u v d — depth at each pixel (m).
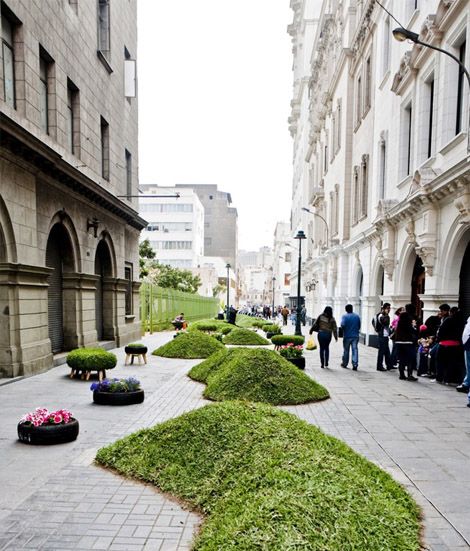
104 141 16.31
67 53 12.45
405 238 13.28
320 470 3.35
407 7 14.08
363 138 19.81
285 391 7.71
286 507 2.73
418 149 12.49
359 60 20.95
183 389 8.74
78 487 4.10
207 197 110.00
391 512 3.00
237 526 2.68
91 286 13.92
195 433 4.51
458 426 6.31
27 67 10.02
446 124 10.48
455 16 10.08
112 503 3.79
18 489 4.05
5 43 9.54
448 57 10.43
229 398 7.57
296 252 54.12
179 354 13.66
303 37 52.78
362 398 8.09
